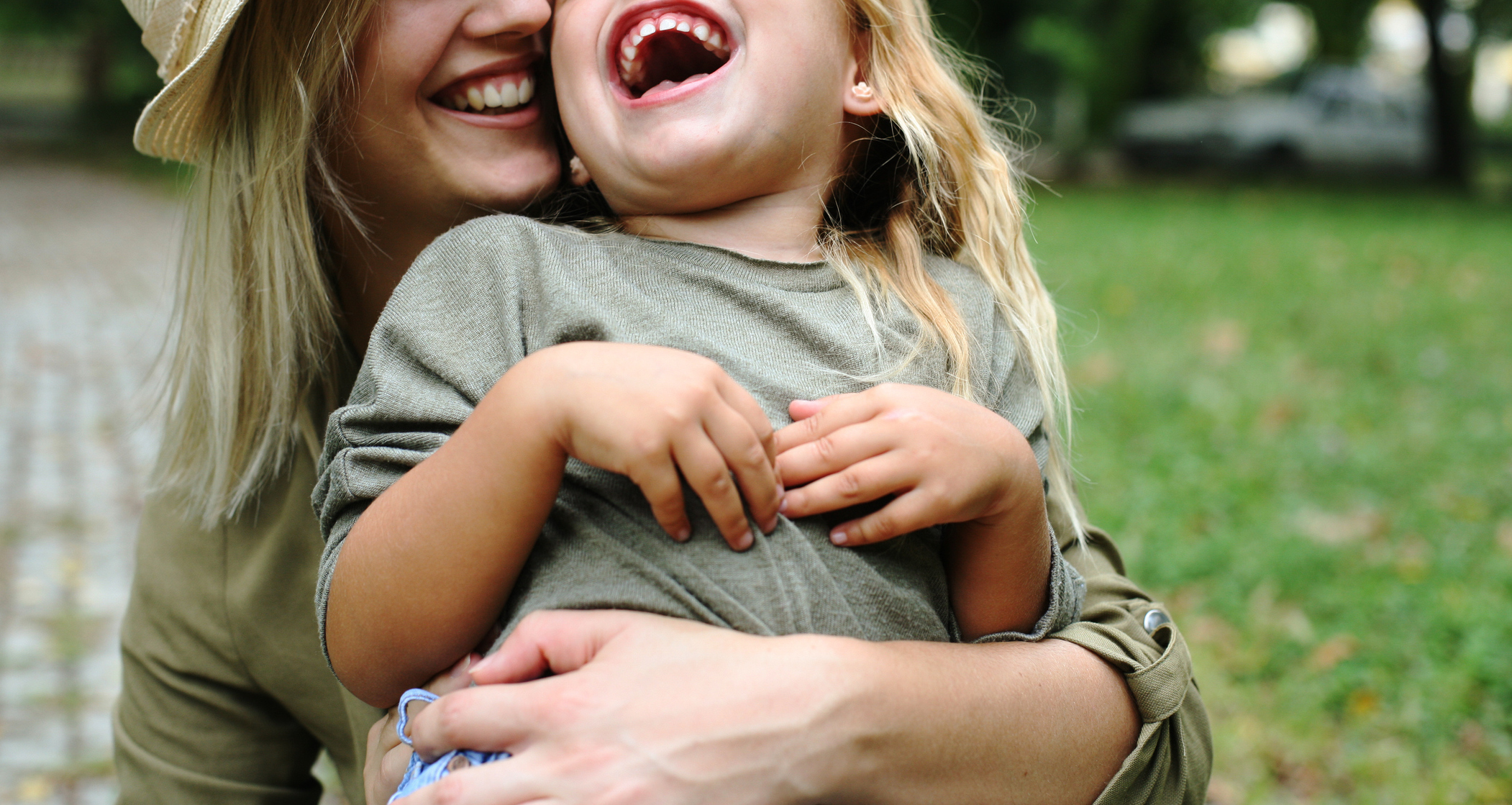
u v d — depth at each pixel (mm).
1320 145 17422
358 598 1073
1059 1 18562
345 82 1317
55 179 16703
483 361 1154
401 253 1465
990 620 1175
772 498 1042
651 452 983
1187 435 5383
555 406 1008
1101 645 1186
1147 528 4344
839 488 1052
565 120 1325
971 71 1716
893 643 1066
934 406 1082
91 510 4945
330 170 1383
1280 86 22031
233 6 1271
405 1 1293
